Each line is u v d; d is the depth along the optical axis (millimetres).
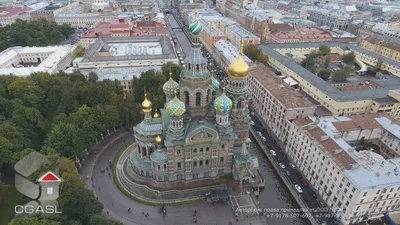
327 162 97688
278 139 134125
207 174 108125
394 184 87000
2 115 118438
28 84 138875
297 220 97250
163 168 102500
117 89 147500
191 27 88125
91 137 115875
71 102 130625
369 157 96875
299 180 111062
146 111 103188
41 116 123750
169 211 96688
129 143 128125
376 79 188000
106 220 79562
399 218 93188
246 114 108688
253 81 161375
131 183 105812
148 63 194500
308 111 127375
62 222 79625
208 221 93562
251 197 102312
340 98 143000
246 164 103375
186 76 94438
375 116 129250
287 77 179000
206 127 95438
